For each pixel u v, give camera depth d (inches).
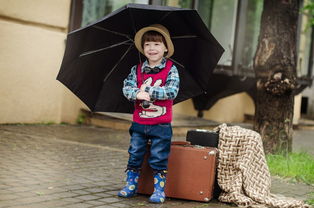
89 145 297.0
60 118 396.5
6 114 350.9
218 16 506.3
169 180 178.7
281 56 287.4
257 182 186.7
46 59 377.4
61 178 196.1
